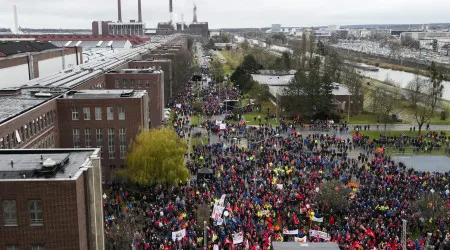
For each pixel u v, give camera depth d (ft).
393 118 504.43
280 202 245.45
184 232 204.33
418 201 244.63
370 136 438.40
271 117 512.22
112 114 314.35
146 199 265.95
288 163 324.39
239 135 419.33
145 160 281.13
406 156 373.40
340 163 335.06
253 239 208.44
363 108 568.82
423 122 459.32
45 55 560.20
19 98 307.99
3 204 147.02
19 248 150.10
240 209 236.43
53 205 148.05
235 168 307.17
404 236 192.85
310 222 230.48
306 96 498.69
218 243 204.95
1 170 154.51
